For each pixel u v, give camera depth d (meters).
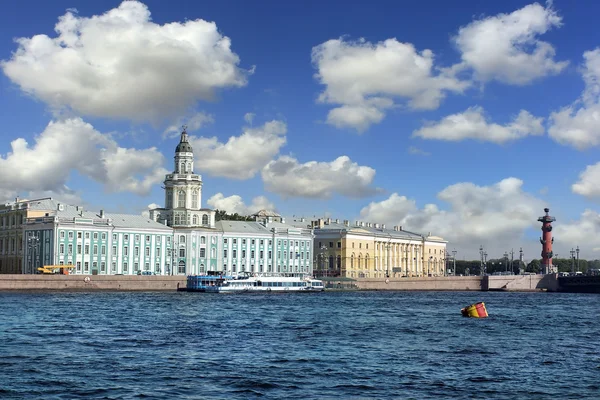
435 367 53.78
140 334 72.75
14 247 190.75
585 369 54.03
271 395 43.69
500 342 70.31
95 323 83.31
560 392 45.72
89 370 50.59
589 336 78.06
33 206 185.62
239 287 177.38
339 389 45.47
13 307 105.12
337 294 182.62
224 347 63.56
